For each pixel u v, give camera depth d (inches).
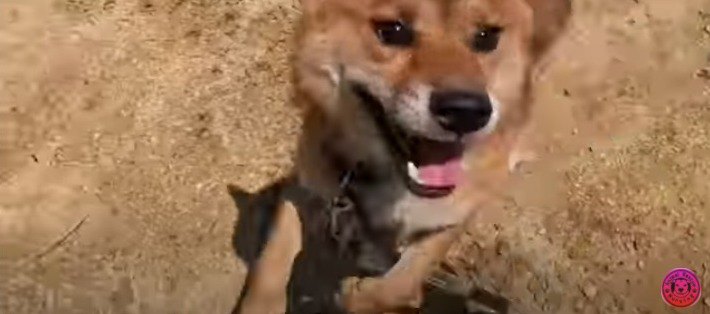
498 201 23.3
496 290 23.0
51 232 22.5
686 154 24.9
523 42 19.9
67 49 25.1
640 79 26.1
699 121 25.5
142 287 22.1
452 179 19.2
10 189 23.0
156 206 23.2
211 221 23.1
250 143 24.3
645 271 23.3
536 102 24.0
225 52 25.6
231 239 22.9
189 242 22.8
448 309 22.6
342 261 22.3
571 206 24.0
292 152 24.2
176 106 24.6
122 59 25.1
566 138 25.0
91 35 25.4
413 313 22.1
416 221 20.8
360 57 19.0
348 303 22.0
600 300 22.9
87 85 24.6
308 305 22.0
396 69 18.7
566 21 22.0
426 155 19.3
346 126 19.9
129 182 23.4
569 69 26.0
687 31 27.0
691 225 23.8
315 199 22.0
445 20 18.6
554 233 23.7
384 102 18.9
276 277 20.9
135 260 22.4
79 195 23.1
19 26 25.3
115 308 21.8
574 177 24.5
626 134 25.2
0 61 24.7
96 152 23.7
